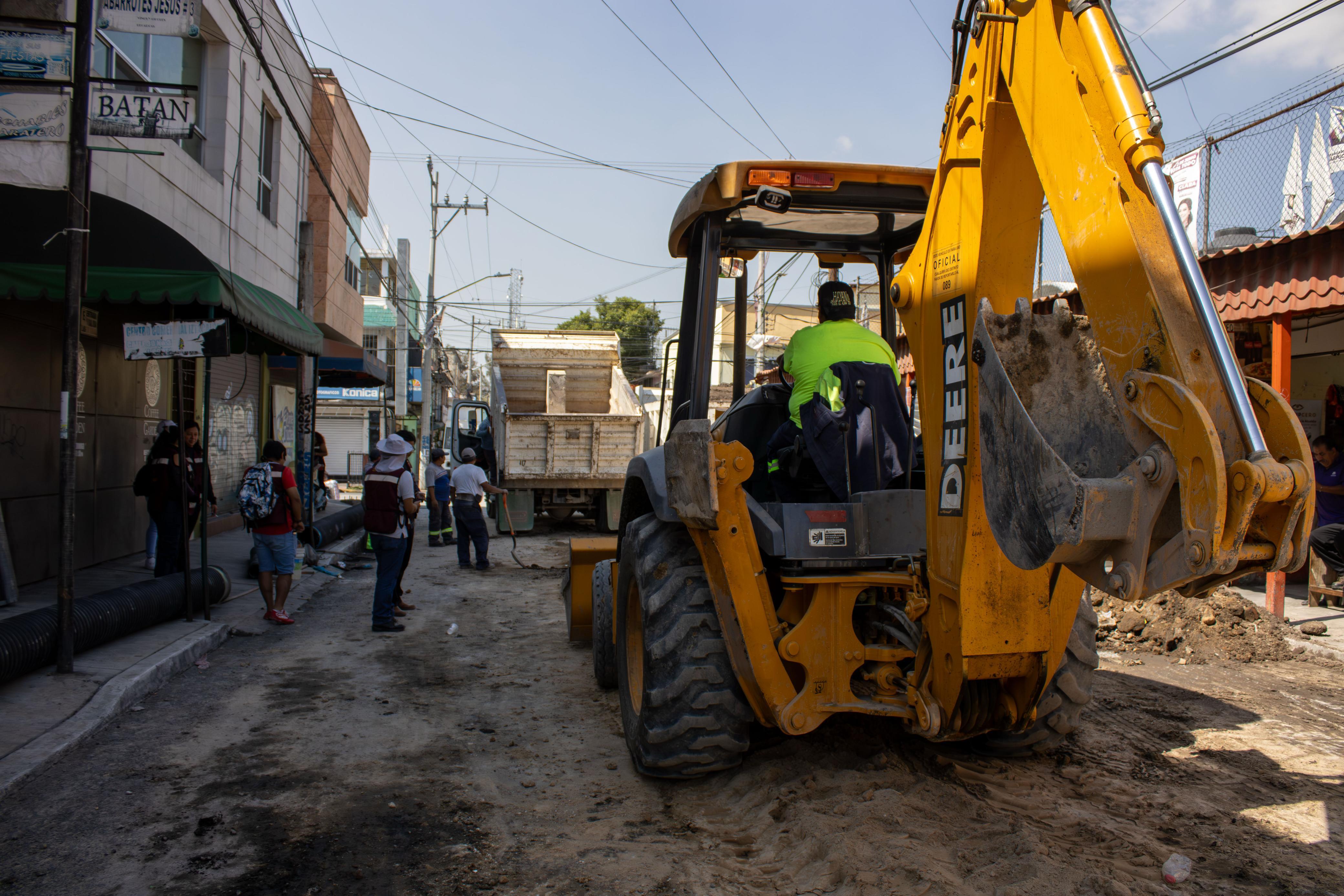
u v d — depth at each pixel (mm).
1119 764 4082
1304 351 9133
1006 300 2838
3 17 5566
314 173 18828
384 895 2959
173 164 10234
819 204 3965
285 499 7688
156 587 6688
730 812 3590
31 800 3725
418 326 44969
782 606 3777
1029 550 2219
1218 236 9273
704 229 4035
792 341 4168
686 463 3598
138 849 3293
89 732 4508
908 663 3689
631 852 3246
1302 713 4957
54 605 5957
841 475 3781
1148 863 3051
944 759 3949
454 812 3662
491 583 10250
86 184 5684
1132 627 6680
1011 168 2744
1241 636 6488
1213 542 1760
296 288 15688
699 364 3967
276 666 6184
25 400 8016
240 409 14383
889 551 3646
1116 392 2084
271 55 13836
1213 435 1776
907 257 4816
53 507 8531
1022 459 2242
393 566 7465
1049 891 2787
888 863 2939
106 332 9594
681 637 3680
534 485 14758
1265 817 3486
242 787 3924
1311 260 7473
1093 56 2195
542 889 2977
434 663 6355
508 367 17812
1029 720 3246
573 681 5855
